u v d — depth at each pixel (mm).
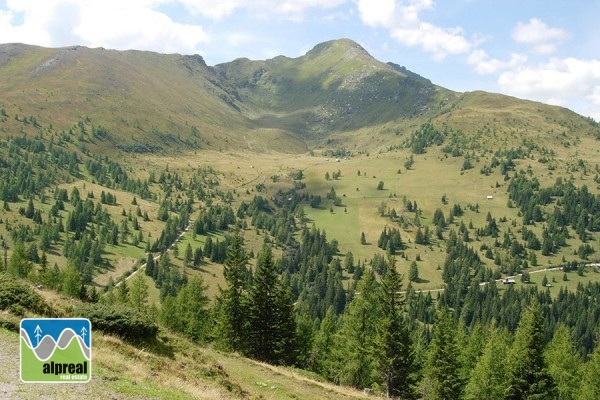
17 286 29312
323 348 79250
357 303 61656
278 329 64938
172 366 30406
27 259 89562
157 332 37844
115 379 20891
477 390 66125
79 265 186125
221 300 67250
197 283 84188
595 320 193750
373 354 58125
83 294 80812
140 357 28625
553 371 71000
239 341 64625
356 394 46844
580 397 67562
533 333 60719
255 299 64625
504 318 185750
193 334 77375
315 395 41031
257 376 41531
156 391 21031
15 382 17500
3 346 21078
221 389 30094
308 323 84125
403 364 58656
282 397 36719
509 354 67312
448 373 62719
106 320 32281
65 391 17781
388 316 58719
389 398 52125
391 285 60062
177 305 81000
